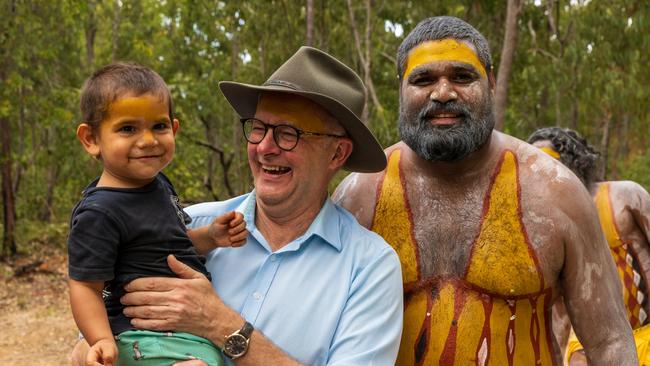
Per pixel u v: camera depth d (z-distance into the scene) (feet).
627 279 12.53
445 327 8.16
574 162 13.01
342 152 8.33
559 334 12.37
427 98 7.93
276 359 7.44
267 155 7.97
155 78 7.45
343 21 42.96
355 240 8.16
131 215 7.25
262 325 7.83
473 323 8.09
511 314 8.13
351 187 9.09
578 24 40.06
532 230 8.07
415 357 8.27
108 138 7.21
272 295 7.94
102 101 7.20
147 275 7.32
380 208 8.73
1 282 44.86
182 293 7.30
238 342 7.38
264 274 8.08
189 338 7.31
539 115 55.16
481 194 8.32
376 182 8.88
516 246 8.07
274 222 8.34
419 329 8.28
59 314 37.32
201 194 51.49
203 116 57.00
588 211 8.14
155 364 7.13
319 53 8.17
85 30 66.85
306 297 7.88
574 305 8.22
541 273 8.04
